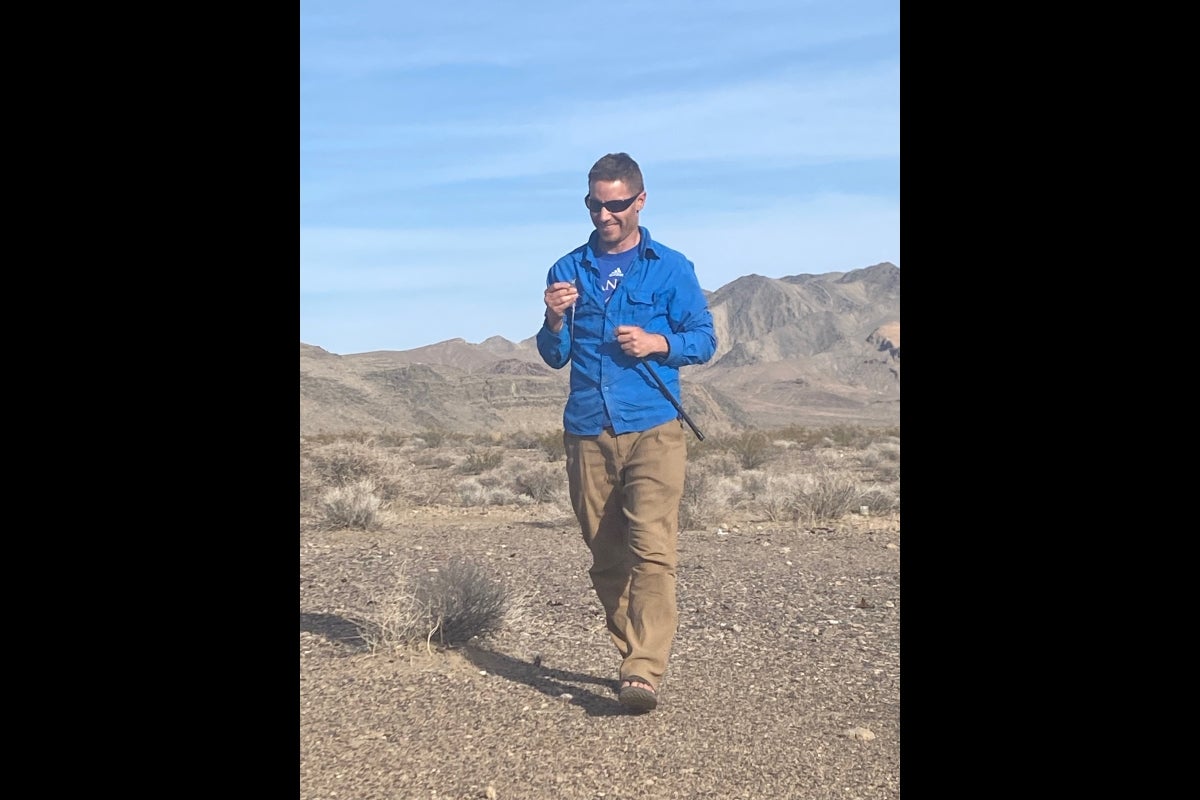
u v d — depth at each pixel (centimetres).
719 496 1569
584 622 759
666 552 529
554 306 541
